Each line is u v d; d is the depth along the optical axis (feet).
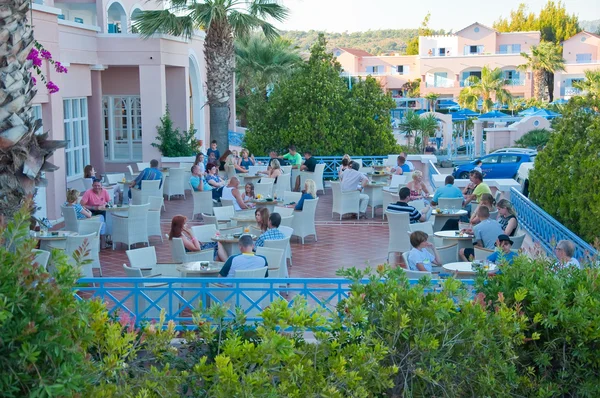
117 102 78.79
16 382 10.47
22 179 20.03
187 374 16.33
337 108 74.13
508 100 202.28
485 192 42.37
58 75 51.16
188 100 81.82
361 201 52.85
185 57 80.12
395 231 38.19
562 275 20.04
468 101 206.18
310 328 17.44
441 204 43.14
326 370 16.52
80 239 32.91
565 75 237.66
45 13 48.91
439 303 17.39
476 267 20.93
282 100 75.05
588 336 18.43
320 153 72.54
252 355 15.25
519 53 246.06
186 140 72.84
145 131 72.13
